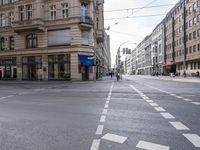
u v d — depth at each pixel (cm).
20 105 1263
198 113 966
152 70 12400
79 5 4250
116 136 646
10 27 4828
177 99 1430
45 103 1330
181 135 648
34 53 4553
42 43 4478
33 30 4522
